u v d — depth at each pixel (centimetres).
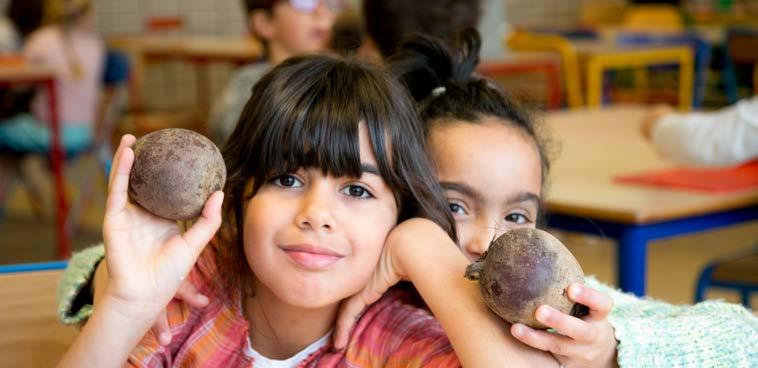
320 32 296
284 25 296
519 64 410
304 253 85
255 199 89
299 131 88
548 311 69
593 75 435
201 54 496
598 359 76
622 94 551
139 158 75
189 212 76
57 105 359
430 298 81
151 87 630
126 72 427
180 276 78
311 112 89
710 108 542
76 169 490
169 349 94
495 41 404
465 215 105
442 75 117
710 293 297
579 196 184
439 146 105
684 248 360
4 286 122
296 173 89
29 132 389
